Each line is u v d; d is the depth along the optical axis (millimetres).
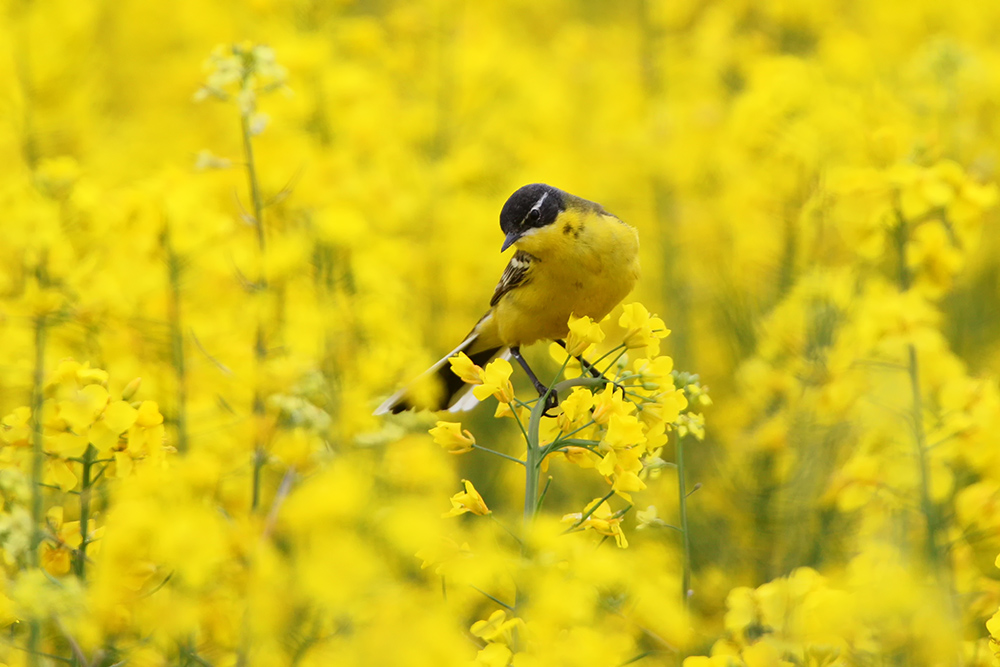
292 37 16969
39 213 9930
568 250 10289
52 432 6871
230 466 8906
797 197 15195
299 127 16250
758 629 8023
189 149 17406
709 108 18703
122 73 20203
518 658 5598
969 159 16656
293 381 9383
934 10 21125
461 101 19062
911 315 9945
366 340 11859
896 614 6730
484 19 20422
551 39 24609
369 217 13938
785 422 12328
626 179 18703
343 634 6551
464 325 16219
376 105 17156
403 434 9875
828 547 11039
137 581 6031
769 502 11625
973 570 9086
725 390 14656
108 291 9914
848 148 14812
